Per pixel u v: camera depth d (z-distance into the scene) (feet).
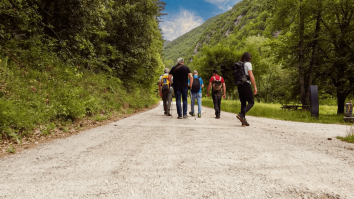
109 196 4.66
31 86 16.99
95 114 21.93
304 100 44.32
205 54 105.19
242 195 4.69
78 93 20.99
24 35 20.58
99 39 33.14
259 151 8.45
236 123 18.75
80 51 29.09
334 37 40.50
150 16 40.83
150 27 42.50
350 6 39.04
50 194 4.78
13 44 18.83
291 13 42.73
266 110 33.06
